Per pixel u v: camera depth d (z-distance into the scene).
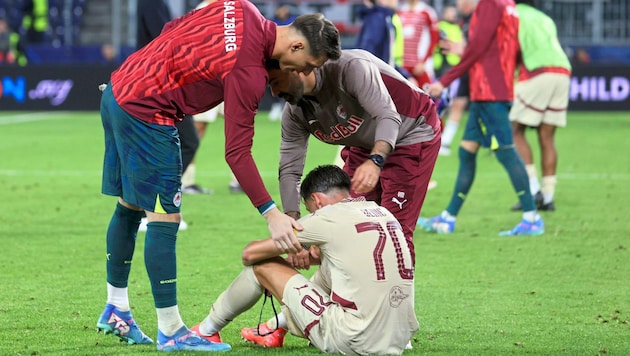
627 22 84.12
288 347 17.73
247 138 16.08
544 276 24.81
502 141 30.34
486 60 30.09
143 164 16.78
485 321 20.14
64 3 90.81
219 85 16.42
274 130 66.50
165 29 16.89
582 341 18.42
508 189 40.72
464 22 55.38
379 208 17.06
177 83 16.55
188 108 16.75
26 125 70.00
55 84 80.38
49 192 39.22
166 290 17.20
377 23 41.28
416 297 22.42
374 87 16.92
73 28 92.19
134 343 18.00
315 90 17.16
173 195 17.02
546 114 34.62
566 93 34.66
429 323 19.95
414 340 18.42
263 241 16.84
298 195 18.61
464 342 18.31
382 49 41.66
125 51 84.00
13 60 85.44
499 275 24.91
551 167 35.16
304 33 15.71
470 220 33.56
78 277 24.20
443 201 37.56
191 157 30.28
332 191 17.14
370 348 16.39
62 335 18.61
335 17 85.94
